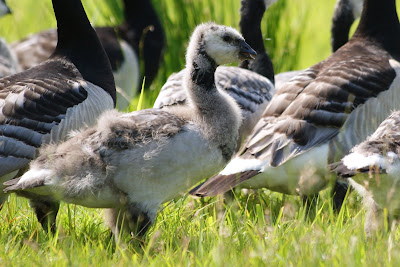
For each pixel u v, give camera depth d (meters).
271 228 9.84
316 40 26.05
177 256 9.09
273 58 19.91
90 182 9.56
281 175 11.45
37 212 10.55
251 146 11.52
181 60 19.55
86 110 11.60
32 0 24.36
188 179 9.93
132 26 18.00
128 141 9.48
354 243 8.74
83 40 12.89
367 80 12.11
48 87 11.36
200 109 10.22
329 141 11.59
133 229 9.88
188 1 19.69
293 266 8.43
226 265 8.45
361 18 14.28
